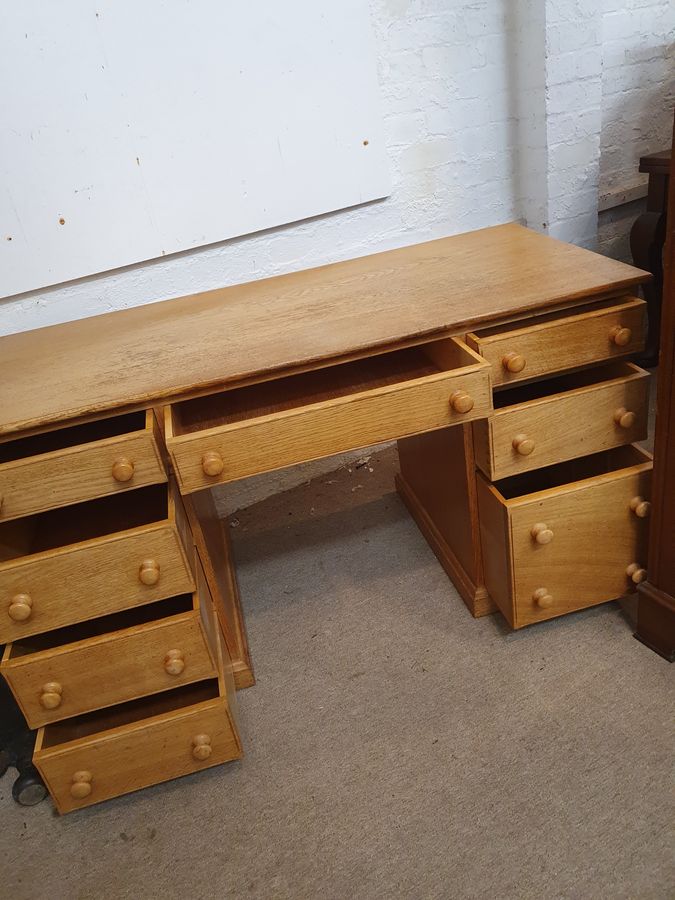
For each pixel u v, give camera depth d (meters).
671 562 1.29
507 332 1.27
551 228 2.00
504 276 1.43
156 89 1.52
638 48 2.21
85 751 1.20
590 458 1.56
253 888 1.12
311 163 1.72
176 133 1.57
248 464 1.16
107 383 1.23
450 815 1.17
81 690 1.22
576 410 1.32
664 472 1.23
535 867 1.07
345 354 1.21
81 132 1.49
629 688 1.34
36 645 1.31
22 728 1.38
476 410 1.22
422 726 1.34
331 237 1.85
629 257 2.49
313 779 1.28
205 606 1.33
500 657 1.46
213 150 1.62
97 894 1.16
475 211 2.01
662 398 1.18
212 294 1.69
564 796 1.17
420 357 1.43
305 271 1.75
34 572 1.14
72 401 1.18
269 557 1.91
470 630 1.54
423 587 1.70
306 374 1.44
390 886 1.09
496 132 1.92
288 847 1.17
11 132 1.44
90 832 1.26
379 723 1.37
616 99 2.24
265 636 1.64
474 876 1.08
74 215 1.55
